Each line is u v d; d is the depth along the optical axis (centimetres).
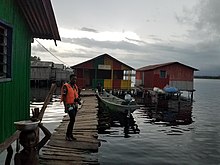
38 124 313
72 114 774
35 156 302
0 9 525
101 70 3428
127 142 1215
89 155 686
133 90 3588
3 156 597
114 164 876
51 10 638
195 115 2380
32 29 868
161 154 1032
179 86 3553
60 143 767
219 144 1248
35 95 3556
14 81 658
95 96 2522
